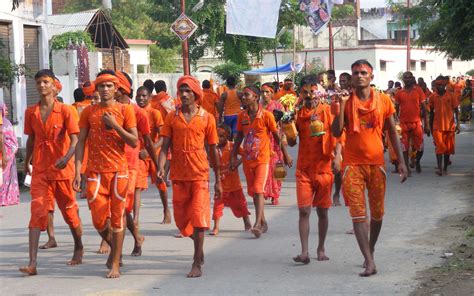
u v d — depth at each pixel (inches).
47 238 433.1
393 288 298.8
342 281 313.1
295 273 330.3
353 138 319.9
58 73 1202.0
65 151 351.6
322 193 349.4
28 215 521.3
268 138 419.5
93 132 332.8
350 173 319.6
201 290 306.0
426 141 1018.7
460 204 500.4
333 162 357.4
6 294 307.7
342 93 319.6
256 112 414.9
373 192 323.9
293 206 520.7
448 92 649.0
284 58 2534.5
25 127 355.9
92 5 2716.5
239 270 339.3
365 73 317.7
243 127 418.6
